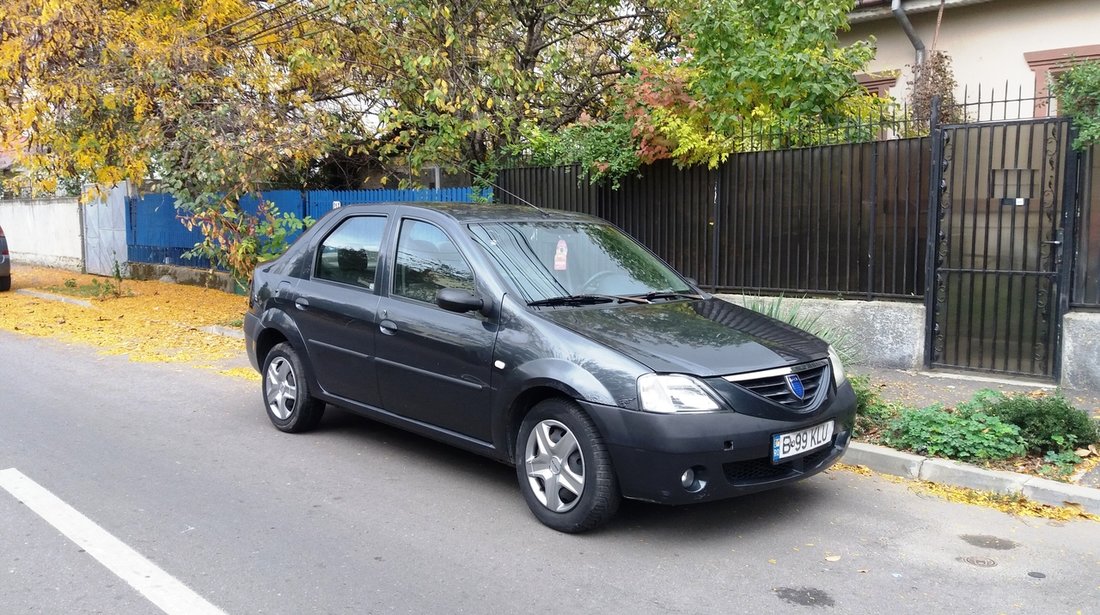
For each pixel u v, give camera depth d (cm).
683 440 406
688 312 508
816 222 855
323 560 420
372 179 1520
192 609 367
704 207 933
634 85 986
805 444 442
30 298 1475
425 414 525
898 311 803
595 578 401
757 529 464
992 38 1085
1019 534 460
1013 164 730
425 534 454
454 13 1141
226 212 1105
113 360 944
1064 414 562
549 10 1215
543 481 461
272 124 1105
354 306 570
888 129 841
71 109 1148
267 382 662
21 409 714
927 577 405
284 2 1218
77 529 454
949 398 689
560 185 1068
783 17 867
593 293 522
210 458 586
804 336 502
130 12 1209
